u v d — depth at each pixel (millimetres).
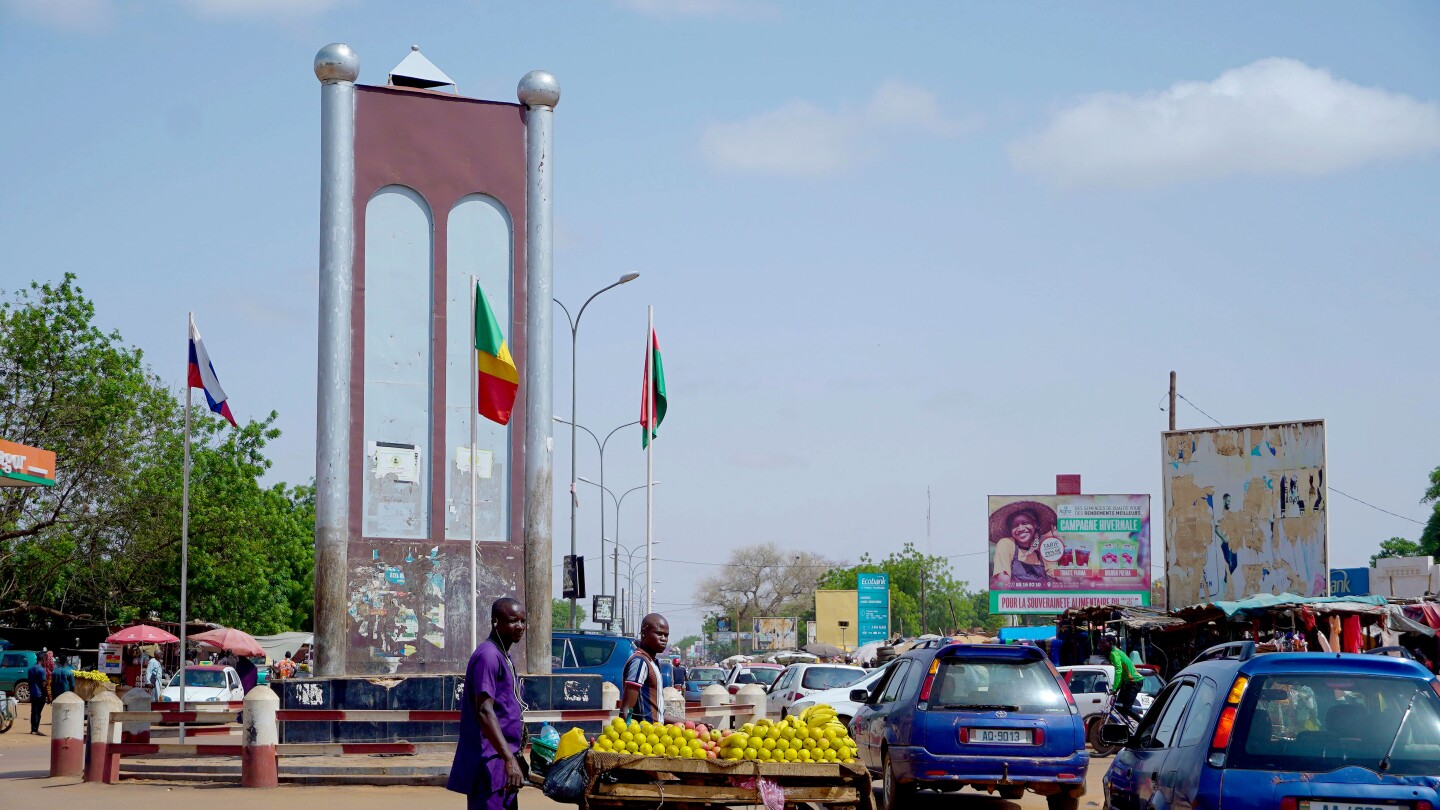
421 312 19547
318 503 18766
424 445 19375
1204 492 44000
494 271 20016
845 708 22500
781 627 104500
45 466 30016
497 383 19062
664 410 22312
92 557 44094
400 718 16891
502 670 8430
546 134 20297
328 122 19297
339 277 19078
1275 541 42094
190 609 51031
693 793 9656
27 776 18516
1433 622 30828
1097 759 22188
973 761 13594
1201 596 43906
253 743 16406
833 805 10055
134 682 44969
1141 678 23469
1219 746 7535
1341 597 31562
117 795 15617
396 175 19578
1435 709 7492
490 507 19688
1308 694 7605
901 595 124562
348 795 15516
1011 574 55031
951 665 14094
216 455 52906
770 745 10000
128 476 43906
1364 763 7320
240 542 50219
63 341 43062
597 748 9797
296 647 55312
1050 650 38250
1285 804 7223
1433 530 77625
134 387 43719
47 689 32688
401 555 19094
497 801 8180
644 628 11227
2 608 44562
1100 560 55000
